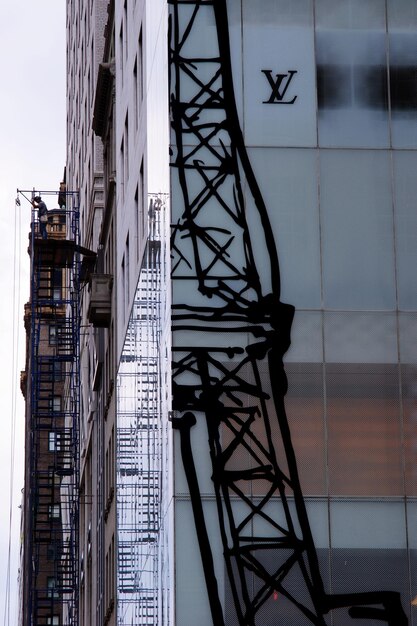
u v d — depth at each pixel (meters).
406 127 62.56
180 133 61.25
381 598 57.06
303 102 62.34
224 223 60.50
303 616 56.44
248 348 59.12
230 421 58.25
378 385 59.59
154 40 69.56
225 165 61.16
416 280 60.94
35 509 137.88
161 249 63.91
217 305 59.50
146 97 74.88
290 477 58.00
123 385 88.69
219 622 55.81
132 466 77.69
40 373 139.75
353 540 57.62
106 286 105.75
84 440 144.12
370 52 63.34
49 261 132.00
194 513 56.97
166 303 60.78
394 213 61.56
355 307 60.34
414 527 58.09
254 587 56.44
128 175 89.19
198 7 62.72
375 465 58.62
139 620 70.38
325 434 58.72
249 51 62.59
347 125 62.28
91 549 126.75
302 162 61.62
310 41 63.12
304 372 59.34
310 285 60.34
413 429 59.28
